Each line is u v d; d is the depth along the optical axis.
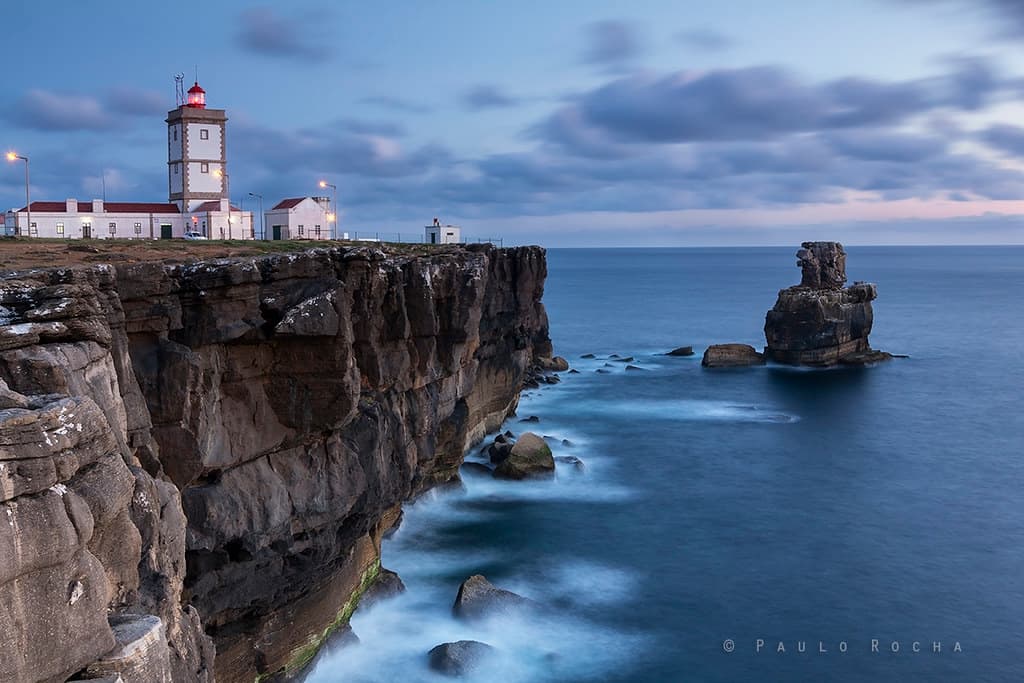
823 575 47.84
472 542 51.09
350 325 30.77
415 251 63.47
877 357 123.25
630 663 37.88
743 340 157.75
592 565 48.38
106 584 12.86
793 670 37.84
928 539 53.53
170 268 26.55
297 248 62.66
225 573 28.20
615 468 67.88
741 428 82.75
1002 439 79.38
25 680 11.39
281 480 29.97
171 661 16.22
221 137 115.62
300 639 32.53
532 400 95.50
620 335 165.88
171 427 25.77
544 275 102.56
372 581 41.25
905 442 78.06
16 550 11.33
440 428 52.72
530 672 36.66
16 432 11.75
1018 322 189.00
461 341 47.53
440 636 38.66
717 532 54.06
